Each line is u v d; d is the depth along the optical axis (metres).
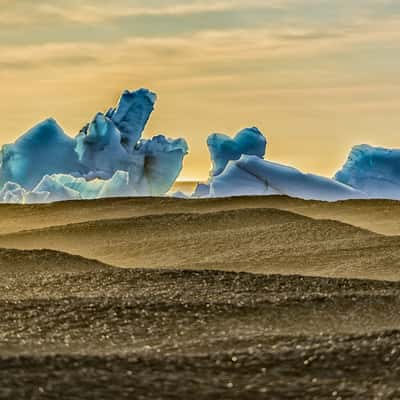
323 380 33.47
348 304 51.62
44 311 49.28
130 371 33.41
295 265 77.06
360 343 38.97
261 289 57.62
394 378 33.81
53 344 41.38
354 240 88.94
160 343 41.50
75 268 73.19
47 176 171.12
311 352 37.25
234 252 85.12
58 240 96.94
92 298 52.81
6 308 50.31
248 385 32.56
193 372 33.91
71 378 31.88
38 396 29.53
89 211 128.50
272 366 35.12
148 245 91.25
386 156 183.25
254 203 132.75
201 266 79.12
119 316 47.78
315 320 47.34
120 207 130.25
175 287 58.47
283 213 106.81
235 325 45.75
